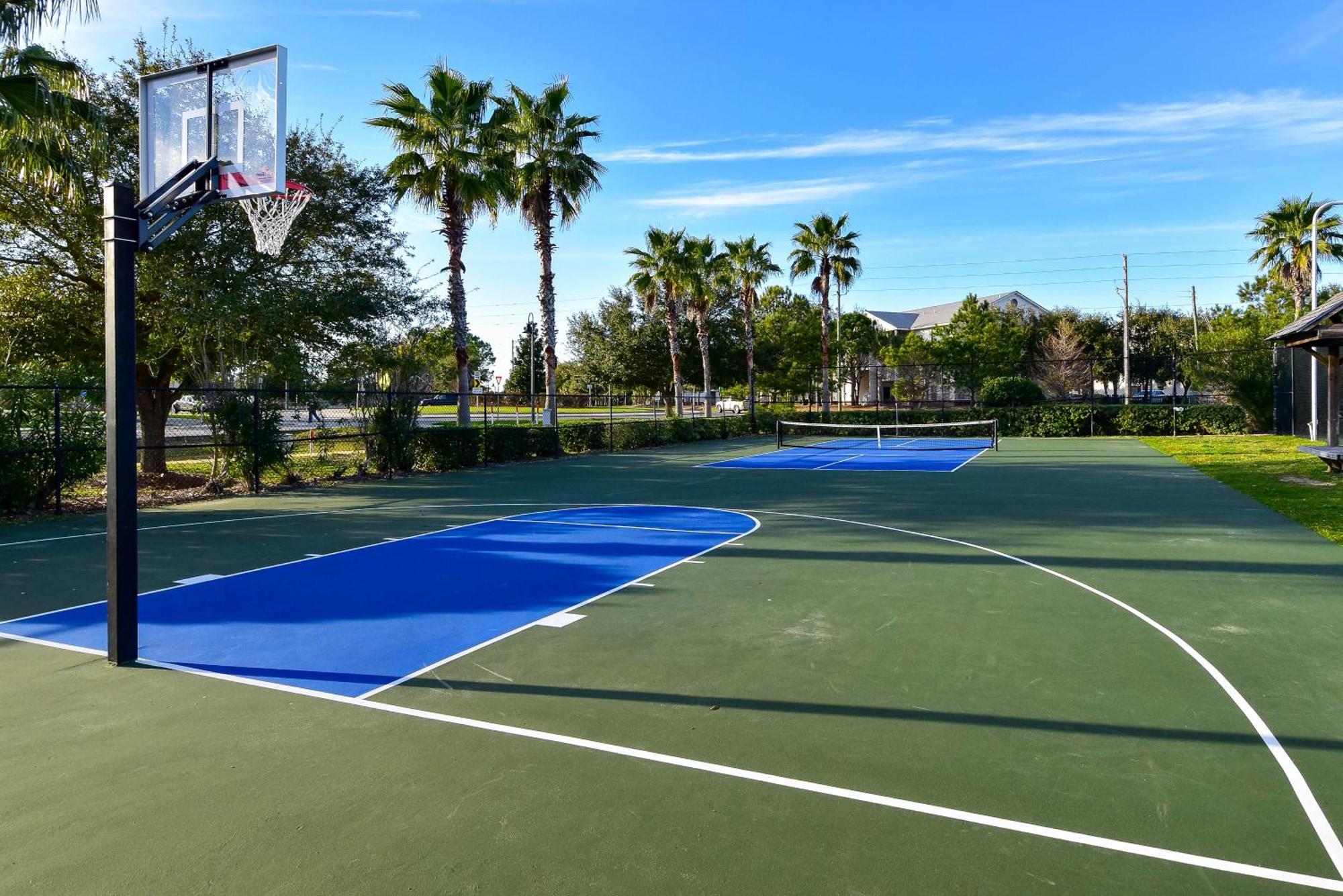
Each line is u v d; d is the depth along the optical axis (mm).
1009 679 5488
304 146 19906
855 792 3896
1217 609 7266
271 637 6523
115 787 3975
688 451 30156
